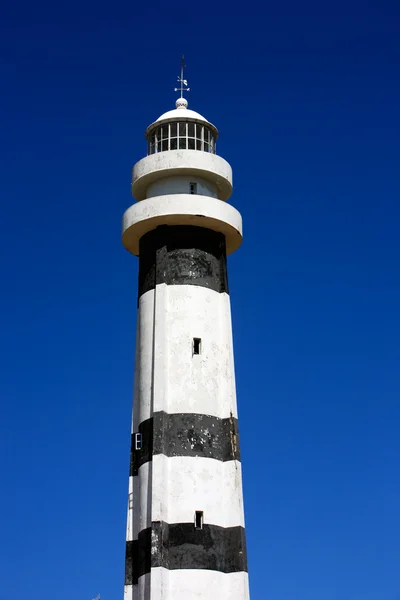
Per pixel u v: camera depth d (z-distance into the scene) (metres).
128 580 57.28
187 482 57.41
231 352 61.94
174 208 62.31
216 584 55.81
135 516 58.56
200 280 62.28
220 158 65.44
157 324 60.81
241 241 65.31
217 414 59.97
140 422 60.31
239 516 57.59
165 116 67.62
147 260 63.50
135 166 65.75
